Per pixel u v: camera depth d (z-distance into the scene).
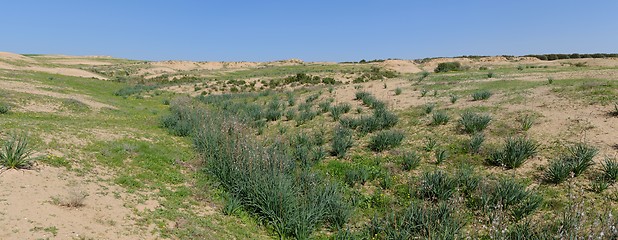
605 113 12.02
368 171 10.07
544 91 17.20
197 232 6.22
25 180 6.91
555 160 8.99
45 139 10.45
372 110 18.89
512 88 19.66
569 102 14.12
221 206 7.90
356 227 7.13
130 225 6.02
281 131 16.00
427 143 12.02
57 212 5.86
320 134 14.85
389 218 7.05
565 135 10.75
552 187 7.95
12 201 5.86
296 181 8.62
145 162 10.42
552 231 5.89
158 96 35.50
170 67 88.12
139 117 21.03
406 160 10.13
